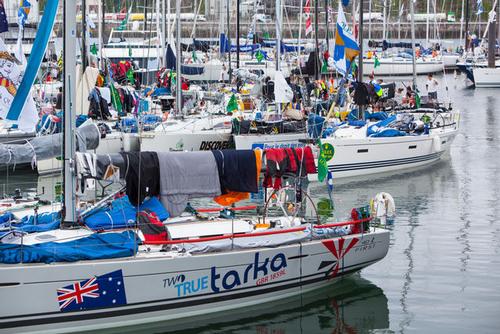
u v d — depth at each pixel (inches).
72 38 631.2
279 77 1314.0
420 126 1421.0
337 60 1134.4
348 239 736.3
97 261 611.5
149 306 636.7
